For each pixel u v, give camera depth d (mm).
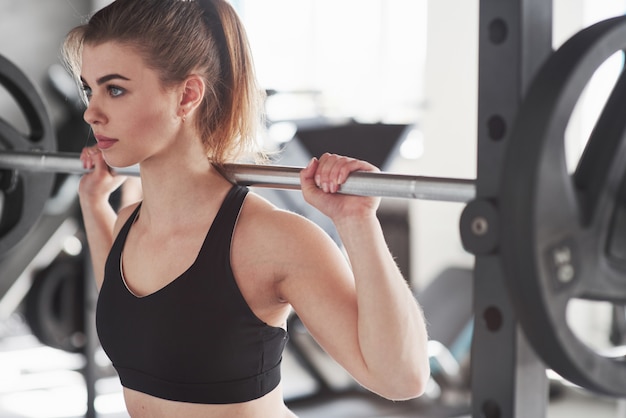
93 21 1350
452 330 4562
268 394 1416
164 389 1396
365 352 1242
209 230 1385
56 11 3898
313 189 1240
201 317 1363
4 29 3785
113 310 1457
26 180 1906
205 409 1380
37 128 1926
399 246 5324
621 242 952
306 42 6828
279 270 1354
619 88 960
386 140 4328
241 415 1382
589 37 902
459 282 4836
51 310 3822
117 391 4324
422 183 1127
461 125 5930
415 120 6160
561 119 878
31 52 3859
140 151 1355
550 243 889
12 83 1857
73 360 4660
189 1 1374
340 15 6672
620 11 5117
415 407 4270
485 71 1028
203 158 1430
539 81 888
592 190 938
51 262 3801
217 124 1437
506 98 1011
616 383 964
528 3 998
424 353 1277
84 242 3727
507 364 1034
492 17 1017
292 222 1368
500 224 903
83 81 1385
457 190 1096
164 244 1428
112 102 1337
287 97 6434
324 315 1321
